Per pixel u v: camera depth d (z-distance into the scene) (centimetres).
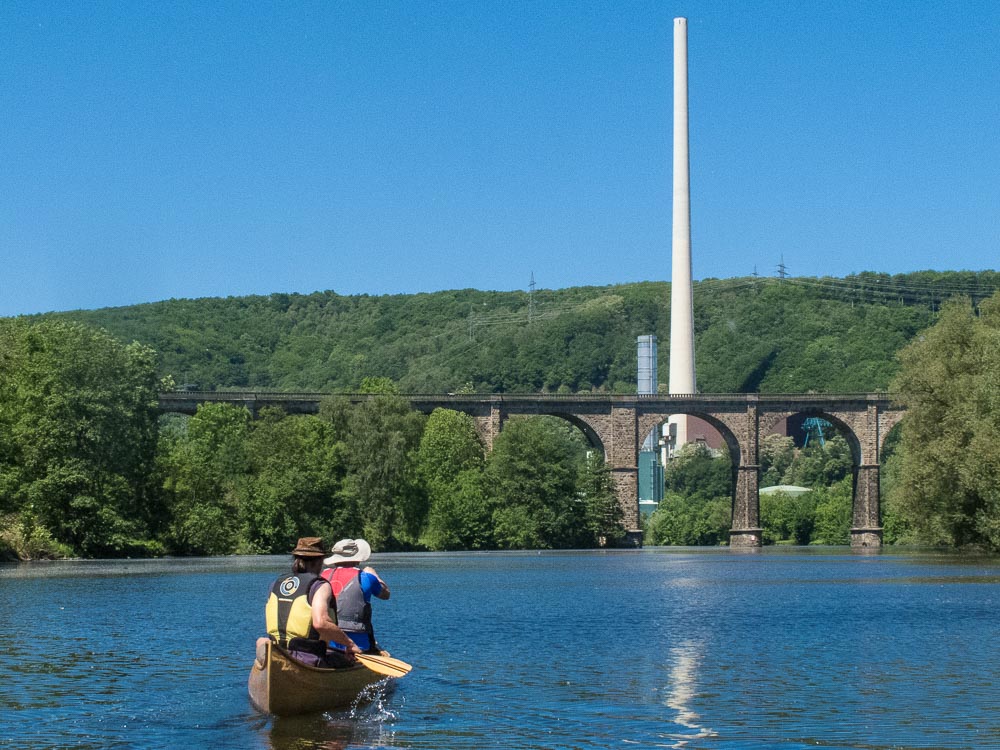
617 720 2161
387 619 4078
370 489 12488
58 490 8431
